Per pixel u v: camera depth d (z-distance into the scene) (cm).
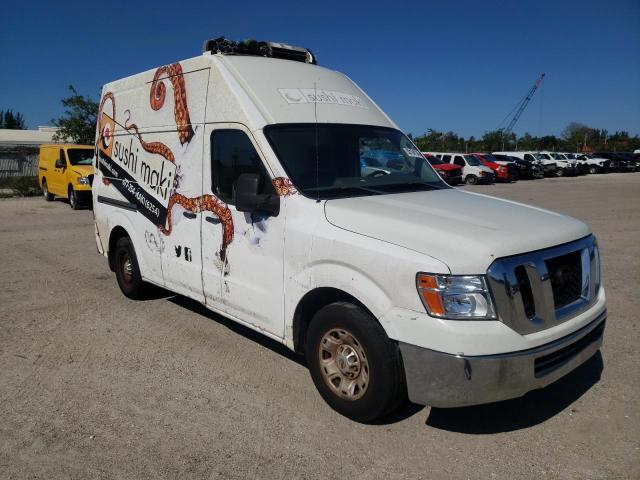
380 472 325
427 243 334
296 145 435
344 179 441
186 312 623
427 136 6975
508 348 314
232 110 457
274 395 421
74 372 461
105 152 680
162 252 565
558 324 345
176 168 530
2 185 2377
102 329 567
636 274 771
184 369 469
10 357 491
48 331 559
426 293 321
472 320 316
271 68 495
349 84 544
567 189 2545
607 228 1207
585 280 374
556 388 430
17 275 795
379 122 515
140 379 448
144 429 371
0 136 5638
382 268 341
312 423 380
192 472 323
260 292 436
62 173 1700
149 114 576
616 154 4581
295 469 327
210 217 484
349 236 365
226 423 379
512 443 355
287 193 410
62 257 927
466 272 316
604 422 378
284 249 409
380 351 347
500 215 383
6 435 362
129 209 624
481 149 6969
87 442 355
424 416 390
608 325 564
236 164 455
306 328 418
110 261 696
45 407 401
